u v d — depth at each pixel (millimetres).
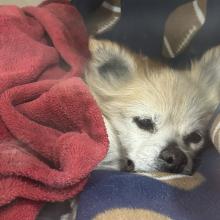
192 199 146
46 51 201
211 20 227
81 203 145
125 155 222
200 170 171
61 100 157
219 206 144
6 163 140
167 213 139
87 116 155
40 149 151
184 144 225
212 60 242
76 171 139
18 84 176
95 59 228
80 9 259
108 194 145
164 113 223
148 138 222
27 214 142
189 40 237
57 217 156
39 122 163
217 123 159
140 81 233
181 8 231
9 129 155
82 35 247
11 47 198
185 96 229
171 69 245
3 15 215
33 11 238
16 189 139
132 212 138
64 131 164
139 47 245
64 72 208
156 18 236
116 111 229
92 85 233
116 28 245
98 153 146
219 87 243
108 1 246
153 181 151
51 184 139
